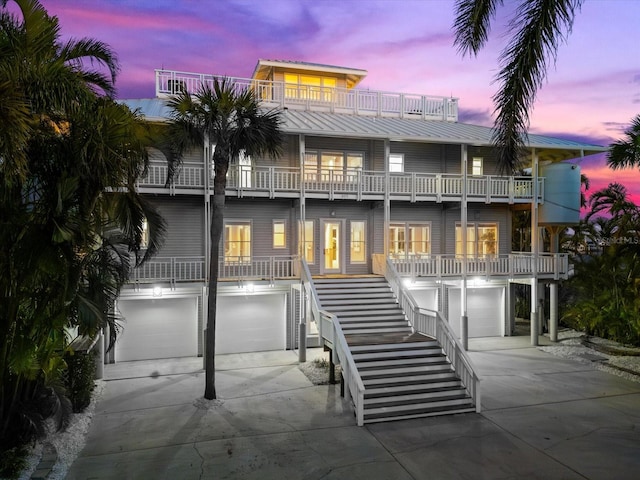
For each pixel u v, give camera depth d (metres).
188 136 12.68
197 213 18.53
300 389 14.12
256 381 14.92
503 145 7.82
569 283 23.22
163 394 13.63
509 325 22.25
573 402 13.12
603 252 21.84
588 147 20.77
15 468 8.51
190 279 17.11
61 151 8.81
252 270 18.09
